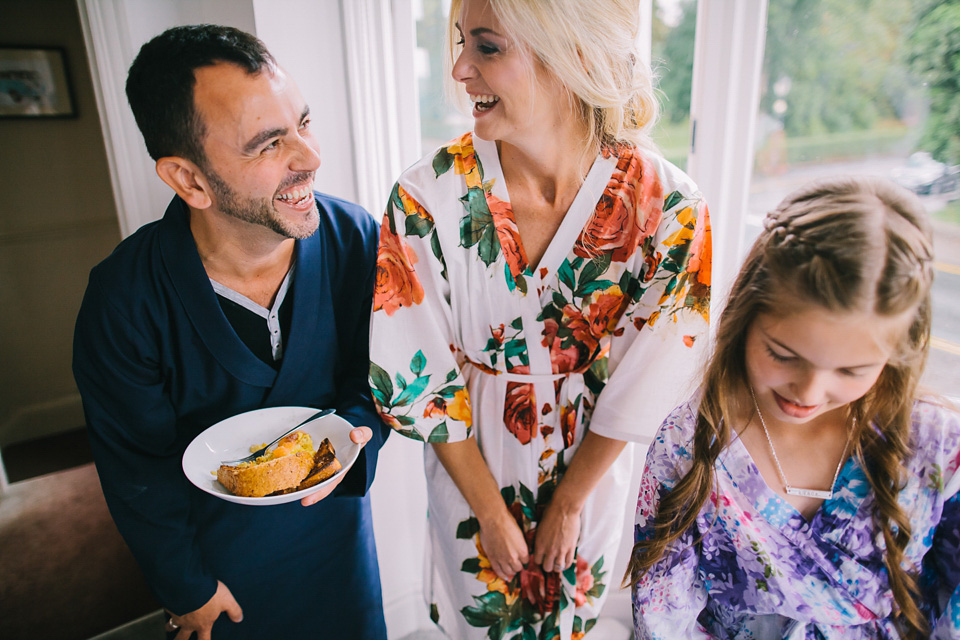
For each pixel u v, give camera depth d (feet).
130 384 2.96
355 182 4.42
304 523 3.32
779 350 2.14
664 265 2.89
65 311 9.84
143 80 2.49
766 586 2.52
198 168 2.59
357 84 4.16
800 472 2.46
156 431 3.13
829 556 2.42
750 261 2.26
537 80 2.57
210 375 3.08
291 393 3.24
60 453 9.26
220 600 3.22
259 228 2.74
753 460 2.50
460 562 3.46
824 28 3.81
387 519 5.18
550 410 3.23
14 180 9.14
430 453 3.54
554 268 2.99
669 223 2.85
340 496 3.22
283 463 2.65
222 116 2.45
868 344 2.00
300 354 3.16
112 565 6.26
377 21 4.14
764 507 2.46
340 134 4.28
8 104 8.85
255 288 3.05
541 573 3.44
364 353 3.40
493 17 2.42
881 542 2.36
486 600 3.48
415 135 4.62
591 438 3.24
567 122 2.75
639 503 2.81
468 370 3.39
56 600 5.78
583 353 3.17
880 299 1.93
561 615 3.46
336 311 3.29
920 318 2.07
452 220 2.98
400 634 5.50
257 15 3.77
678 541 2.59
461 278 3.05
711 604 2.73
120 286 2.83
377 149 4.40
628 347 3.13
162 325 2.91
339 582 3.54
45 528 6.92
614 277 3.02
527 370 3.18
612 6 2.52
